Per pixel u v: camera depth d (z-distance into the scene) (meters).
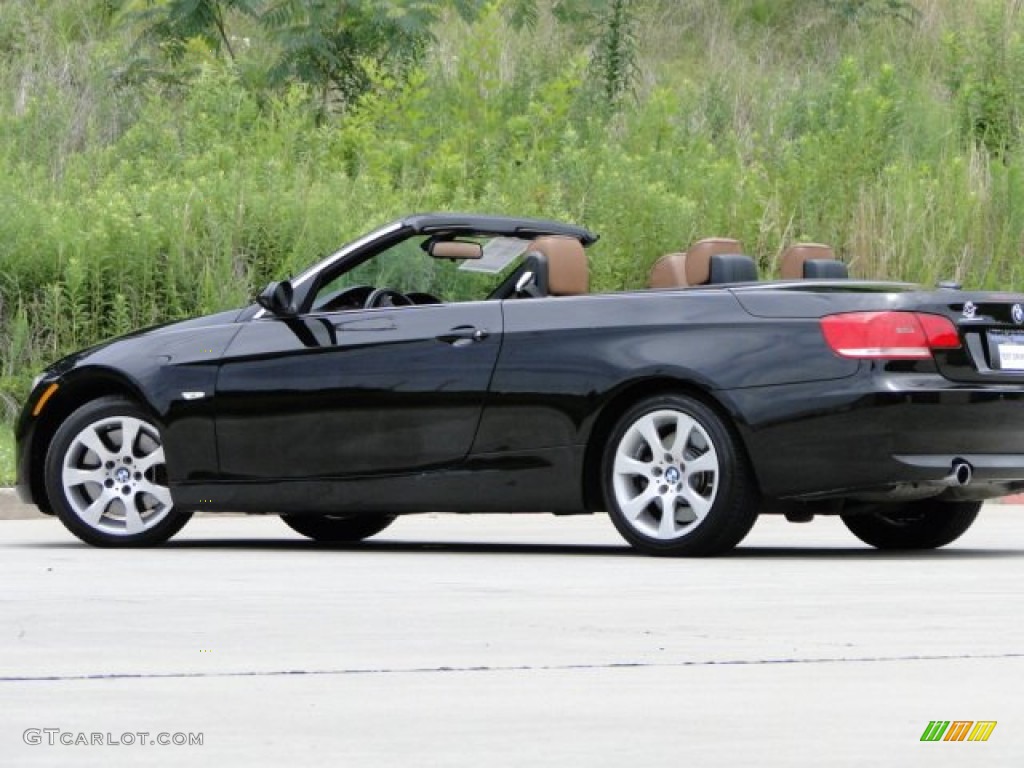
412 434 27.22
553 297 26.88
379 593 21.70
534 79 61.03
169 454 28.59
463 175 52.72
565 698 14.32
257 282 47.44
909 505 28.06
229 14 64.62
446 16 66.81
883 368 25.09
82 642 17.44
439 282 29.30
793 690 14.73
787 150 55.19
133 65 59.69
